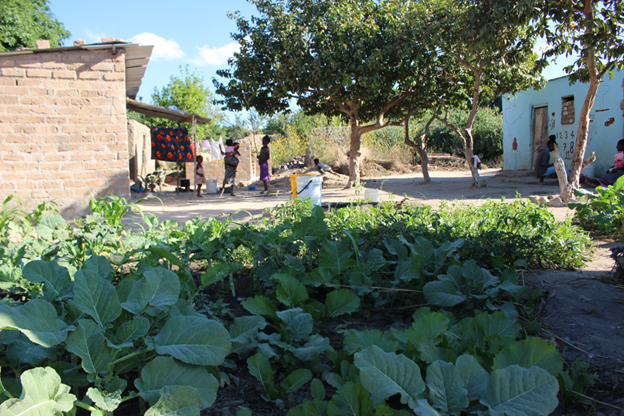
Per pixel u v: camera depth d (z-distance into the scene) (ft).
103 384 5.00
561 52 28.50
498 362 5.08
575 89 43.62
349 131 72.43
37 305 4.75
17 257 8.11
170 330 5.13
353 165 43.65
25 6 62.90
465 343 5.99
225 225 12.47
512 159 53.93
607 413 5.24
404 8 36.81
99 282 5.45
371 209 15.42
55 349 5.23
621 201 17.20
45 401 3.93
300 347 6.25
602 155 40.75
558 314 8.29
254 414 5.35
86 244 9.26
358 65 34.94
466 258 10.71
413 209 16.05
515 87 39.68
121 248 9.79
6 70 18.17
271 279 8.84
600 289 9.57
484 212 15.74
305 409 4.82
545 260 11.40
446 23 34.42
